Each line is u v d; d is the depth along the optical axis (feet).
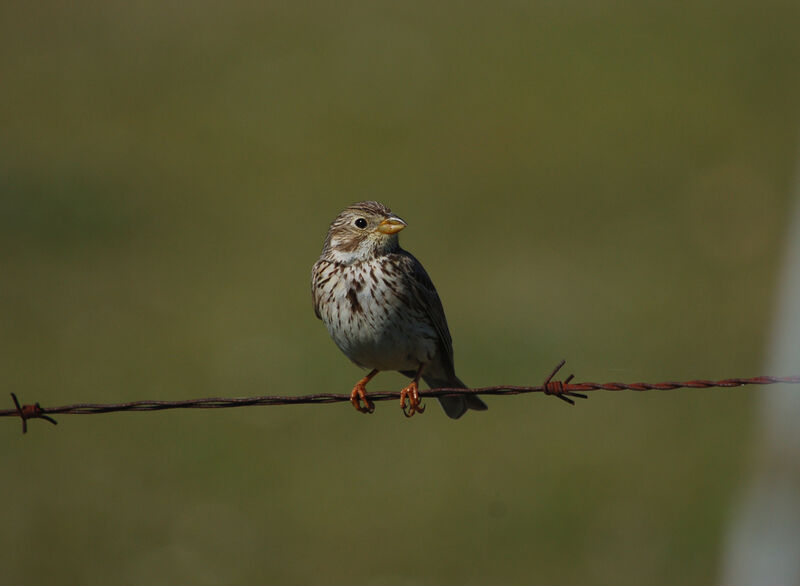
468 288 58.49
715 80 87.40
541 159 76.28
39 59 99.66
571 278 59.36
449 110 86.33
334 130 83.97
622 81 88.53
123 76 95.66
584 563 37.93
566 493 40.93
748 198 68.18
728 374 49.06
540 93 88.07
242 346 53.26
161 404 24.52
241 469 43.11
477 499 41.24
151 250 65.16
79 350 52.85
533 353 50.93
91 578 36.78
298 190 73.82
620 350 51.52
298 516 40.24
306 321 56.03
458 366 50.42
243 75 94.84
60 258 63.62
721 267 59.88
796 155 73.72
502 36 100.27
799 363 35.12
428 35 100.78
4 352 52.49
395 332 29.17
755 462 29.86
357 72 93.66
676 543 38.22
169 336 54.39
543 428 45.19
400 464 43.16
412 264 29.40
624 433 44.86
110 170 76.89
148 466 43.19
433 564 37.93
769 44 93.86
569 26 102.32
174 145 81.71
